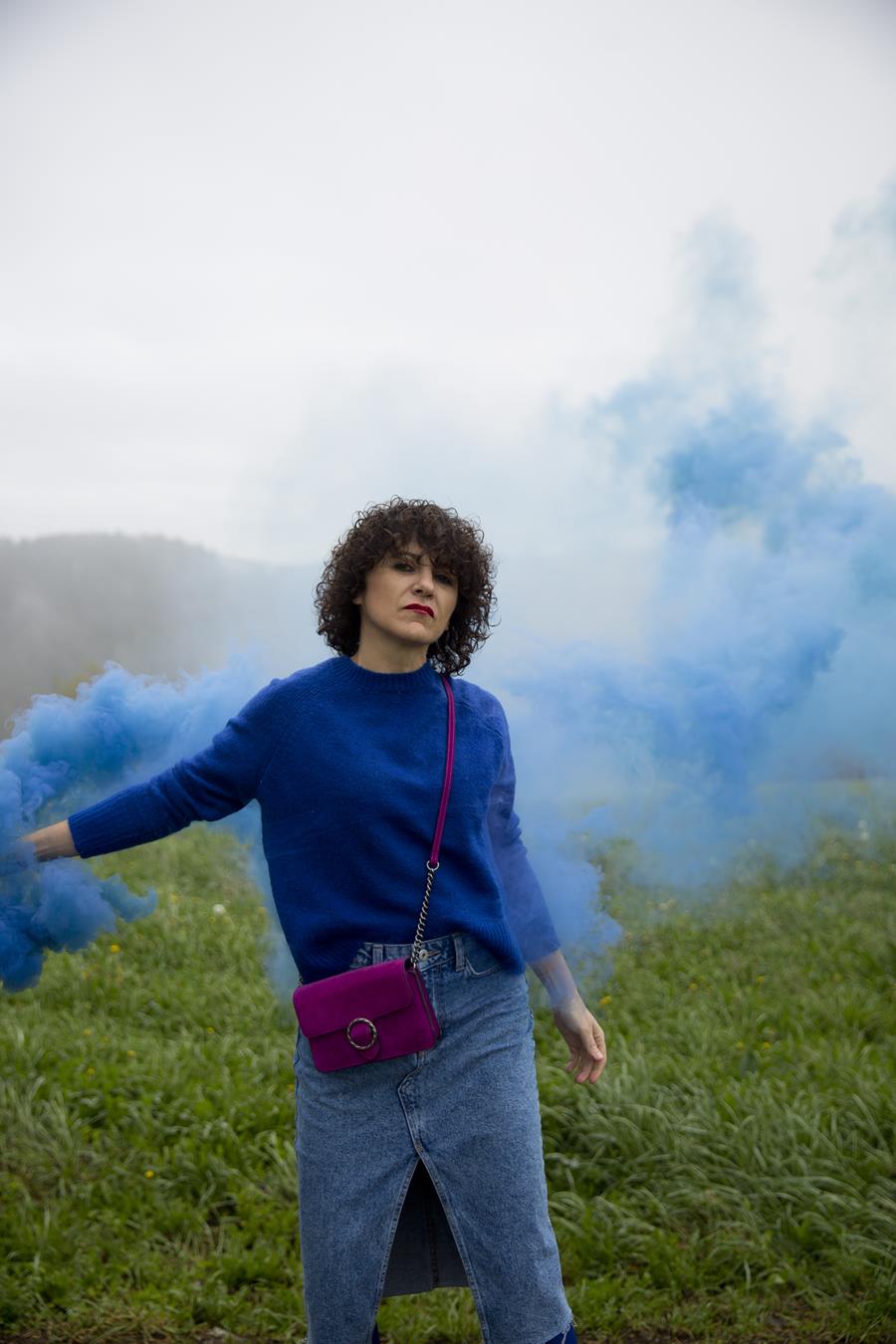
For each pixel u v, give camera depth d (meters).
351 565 2.33
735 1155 3.63
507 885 2.47
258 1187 3.67
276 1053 4.47
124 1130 3.94
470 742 2.31
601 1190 3.67
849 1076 4.11
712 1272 3.22
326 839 2.20
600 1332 3.01
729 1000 5.21
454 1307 3.08
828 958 5.72
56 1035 4.72
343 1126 2.18
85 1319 2.98
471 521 2.53
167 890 7.04
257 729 2.26
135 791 2.27
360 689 2.29
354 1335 2.18
